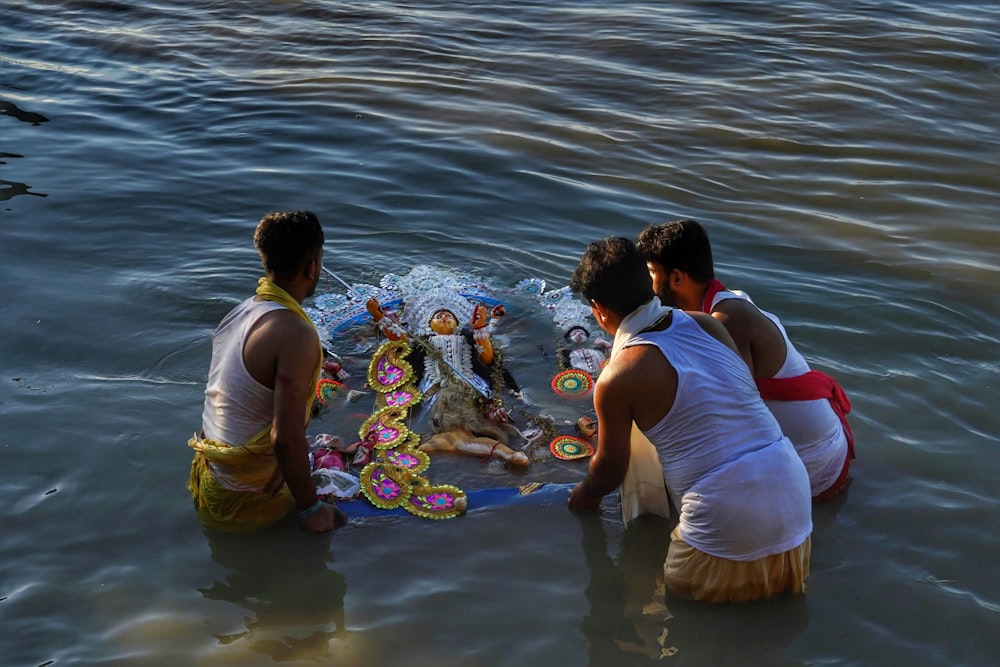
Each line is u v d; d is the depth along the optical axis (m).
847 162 8.09
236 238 6.47
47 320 5.38
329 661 3.29
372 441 4.43
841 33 11.65
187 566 3.74
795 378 3.97
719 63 10.55
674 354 3.51
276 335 3.77
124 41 11.18
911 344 5.29
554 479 4.31
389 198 7.12
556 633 3.45
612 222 6.83
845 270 6.19
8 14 12.27
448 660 3.32
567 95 9.54
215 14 12.45
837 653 3.34
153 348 5.16
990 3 13.06
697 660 3.32
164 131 8.45
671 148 8.27
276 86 9.69
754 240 6.61
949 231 6.85
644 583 3.70
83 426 4.50
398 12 12.58
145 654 3.30
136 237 6.44
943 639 3.38
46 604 3.51
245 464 3.87
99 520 3.95
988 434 4.52
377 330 5.25
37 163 7.65
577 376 4.92
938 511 4.02
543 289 5.71
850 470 4.27
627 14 12.48
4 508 3.97
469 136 8.39
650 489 3.98
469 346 5.01
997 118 9.16
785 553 3.50
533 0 13.22
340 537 3.93
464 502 4.08
